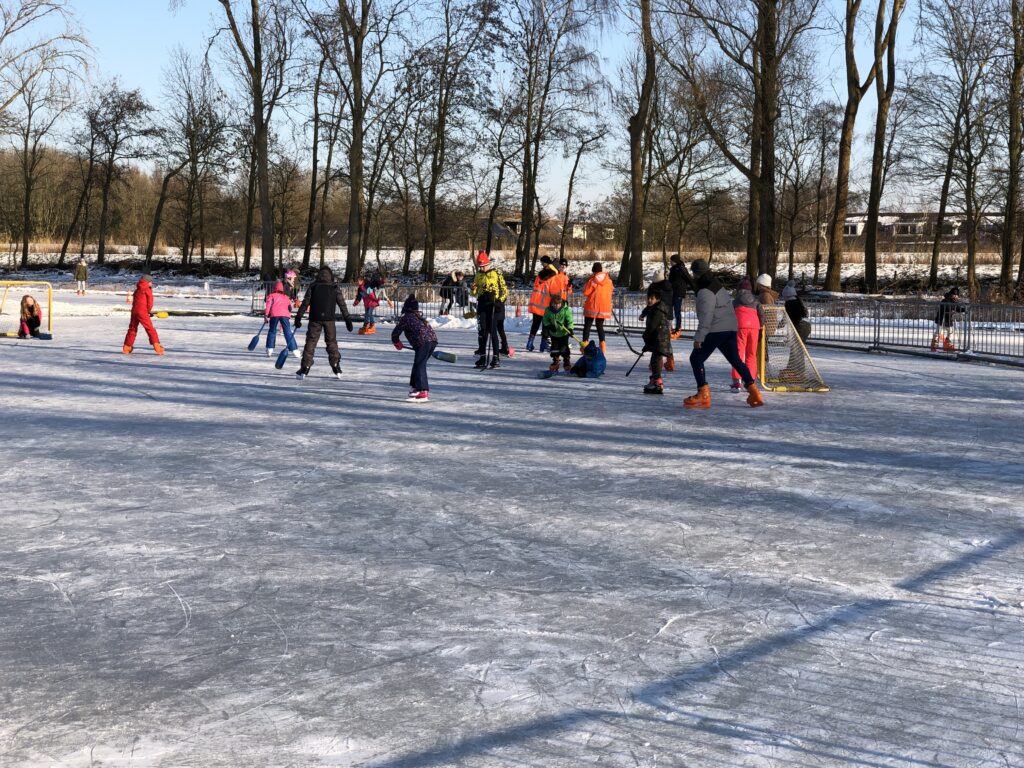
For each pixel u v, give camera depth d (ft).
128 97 213.87
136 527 21.81
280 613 16.40
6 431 34.06
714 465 29.43
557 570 18.90
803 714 12.66
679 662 14.37
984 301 133.39
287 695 13.15
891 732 12.16
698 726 12.28
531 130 175.94
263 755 11.46
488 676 13.80
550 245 268.21
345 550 20.15
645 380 52.37
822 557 19.90
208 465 28.68
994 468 29.27
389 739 11.87
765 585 18.04
